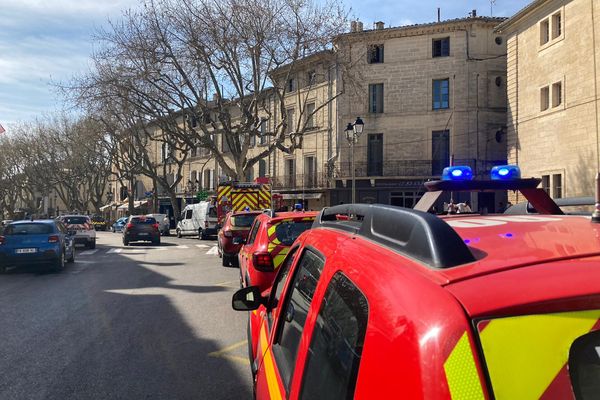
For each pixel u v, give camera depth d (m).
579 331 1.11
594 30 21.22
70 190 68.94
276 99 41.75
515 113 26.94
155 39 27.47
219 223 25.16
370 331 1.36
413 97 33.91
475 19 32.50
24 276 13.47
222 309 8.49
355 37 34.12
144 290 10.67
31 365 5.56
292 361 2.21
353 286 1.64
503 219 2.32
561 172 23.22
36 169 62.78
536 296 1.15
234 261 14.63
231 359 5.73
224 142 49.41
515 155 26.95
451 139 32.94
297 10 26.41
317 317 1.94
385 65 34.44
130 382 5.02
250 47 26.77
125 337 6.73
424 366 1.12
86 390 4.81
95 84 28.91
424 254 1.45
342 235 2.22
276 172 42.09
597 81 21.08
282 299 2.89
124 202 70.75
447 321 1.14
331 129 36.38
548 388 1.07
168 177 59.75
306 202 38.12
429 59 33.56
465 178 2.68
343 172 35.25
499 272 1.30
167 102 29.98
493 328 1.12
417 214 1.60
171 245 25.70
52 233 14.40
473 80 32.78
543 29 24.86
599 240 1.60
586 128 21.73
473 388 1.07
